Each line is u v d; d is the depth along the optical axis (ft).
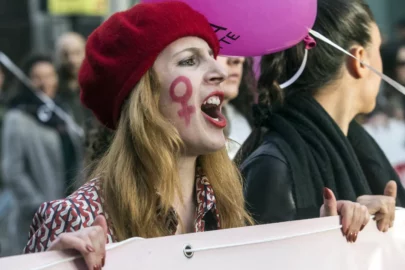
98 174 12.37
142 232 11.85
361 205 12.69
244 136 18.45
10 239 31.14
